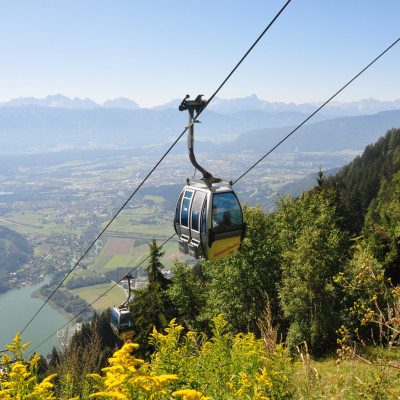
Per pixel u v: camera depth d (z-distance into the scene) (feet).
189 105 27.40
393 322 13.61
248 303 105.60
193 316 117.29
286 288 88.33
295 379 18.25
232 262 108.99
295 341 76.33
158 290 108.78
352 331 72.95
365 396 14.20
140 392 12.26
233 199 28.78
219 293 111.75
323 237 103.96
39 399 14.88
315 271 82.79
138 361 12.90
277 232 118.62
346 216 194.70
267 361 18.49
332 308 80.12
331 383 16.49
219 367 18.40
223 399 16.07
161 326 101.09
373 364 14.55
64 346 27.17
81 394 22.72
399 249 104.94
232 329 104.42
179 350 19.71
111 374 12.66
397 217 114.52
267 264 108.37
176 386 15.96
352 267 88.69
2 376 16.42
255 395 15.52
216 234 27.89
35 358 17.39
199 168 29.01
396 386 14.12
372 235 117.19
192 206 29.27
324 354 73.10
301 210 123.95
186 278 121.70
